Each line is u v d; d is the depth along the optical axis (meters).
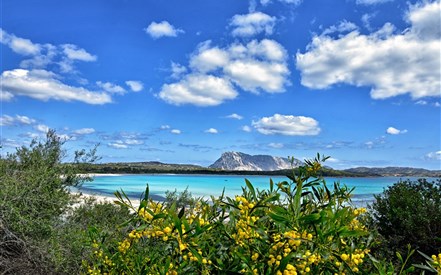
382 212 6.14
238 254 1.76
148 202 2.14
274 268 1.74
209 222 2.17
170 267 1.96
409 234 5.64
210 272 1.99
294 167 2.37
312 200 2.27
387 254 5.11
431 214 5.61
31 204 4.89
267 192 2.34
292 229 1.77
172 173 135.50
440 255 2.03
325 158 2.33
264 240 1.83
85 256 4.65
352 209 2.38
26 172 5.44
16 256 4.77
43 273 4.63
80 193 6.12
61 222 5.33
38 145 5.98
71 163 6.13
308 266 1.75
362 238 2.43
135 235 2.12
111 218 5.85
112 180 76.00
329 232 1.71
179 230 1.79
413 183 6.66
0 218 4.68
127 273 2.44
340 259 1.73
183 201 5.19
